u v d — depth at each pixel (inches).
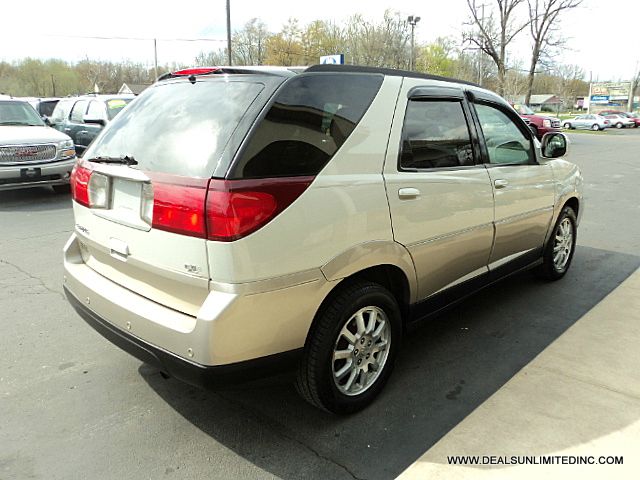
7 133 350.6
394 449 103.9
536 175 169.0
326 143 103.3
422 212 121.0
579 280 200.8
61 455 102.2
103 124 367.2
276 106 97.4
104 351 144.6
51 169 353.7
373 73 117.6
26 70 2903.5
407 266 119.7
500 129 156.3
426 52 2231.8
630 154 751.1
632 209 341.7
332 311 105.2
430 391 124.4
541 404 116.6
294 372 102.4
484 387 126.1
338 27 2082.9
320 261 99.8
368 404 118.0
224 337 90.7
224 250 89.1
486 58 1914.4
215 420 113.6
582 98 3720.5
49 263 222.4
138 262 103.3
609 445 102.7
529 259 177.0
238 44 2064.5
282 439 107.0
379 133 113.1
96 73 2925.7
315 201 98.6
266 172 93.5
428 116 128.0
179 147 100.1
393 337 120.8
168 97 114.2
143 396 122.8
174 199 93.9
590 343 146.4
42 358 140.3
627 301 177.5
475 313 170.1
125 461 100.7
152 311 100.7
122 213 106.6
